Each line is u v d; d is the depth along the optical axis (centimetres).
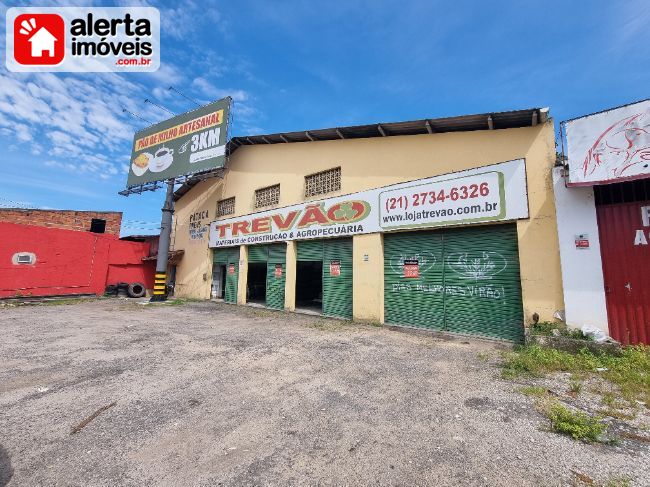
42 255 1547
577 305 589
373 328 852
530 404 362
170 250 1958
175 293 1847
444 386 423
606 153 557
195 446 282
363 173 1000
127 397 389
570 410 346
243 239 1422
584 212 600
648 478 234
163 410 354
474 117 734
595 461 255
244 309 1260
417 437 296
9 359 549
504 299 711
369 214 967
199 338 721
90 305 1360
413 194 870
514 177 705
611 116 560
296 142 1238
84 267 1686
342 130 1019
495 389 410
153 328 844
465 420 327
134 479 238
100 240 1764
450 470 246
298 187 1204
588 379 437
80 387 421
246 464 256
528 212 677
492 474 241
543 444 280
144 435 301
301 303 1409
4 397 389
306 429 312
